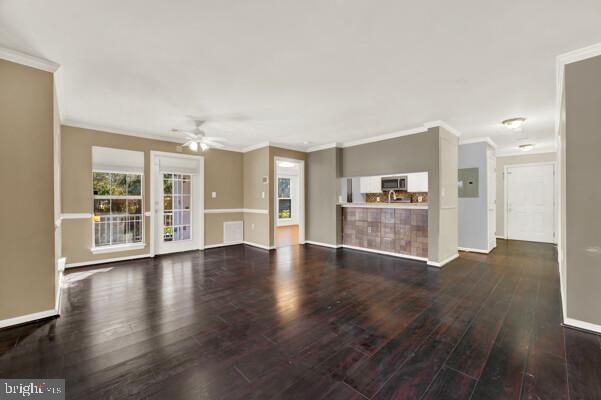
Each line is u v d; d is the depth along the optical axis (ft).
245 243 21.74
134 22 6.24
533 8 5.77
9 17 6.02
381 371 5.91
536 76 8.96
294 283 11.90
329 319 8.43
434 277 12.71
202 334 7.53
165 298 10.16
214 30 6.55
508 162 23.61
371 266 14.73
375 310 9.09
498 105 11.69
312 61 8.06
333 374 5.82
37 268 8.22
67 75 8.86
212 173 20.02
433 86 9.78
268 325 8.05
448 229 15.67
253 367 6.07
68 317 8.55
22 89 7.84
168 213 18.10
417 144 15.48
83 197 14.55
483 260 15.93
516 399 5.06
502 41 7.01
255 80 9.27
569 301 7.88
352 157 19.29
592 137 7.38
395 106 11.83
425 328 7.84
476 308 9.21
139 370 5.96
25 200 7.98
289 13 5.93
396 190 20.93
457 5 5.68
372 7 5.74
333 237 19.85
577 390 5.28
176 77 9.05
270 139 18.54
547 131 16.26
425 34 6.73
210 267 14.60
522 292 10.72
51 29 6.51
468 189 18.38
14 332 7.57
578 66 7.53
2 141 7.59
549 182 21.81
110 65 8.25
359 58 7.89
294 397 5.15
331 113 12.84
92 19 6.12
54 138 8.55
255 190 20.70
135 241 16.53
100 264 15.12
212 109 12.20
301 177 21.72
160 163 17.61
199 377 5.74
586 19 6.13
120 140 15.76
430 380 5.61
